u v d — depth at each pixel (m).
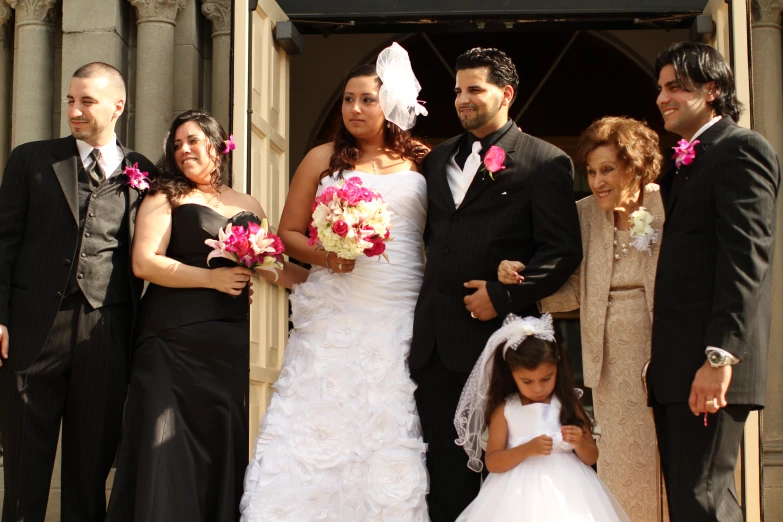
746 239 3.02
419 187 3.97
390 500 3.60
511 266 3.52
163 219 3.81
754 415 4.49
